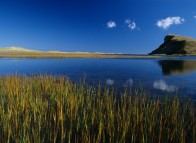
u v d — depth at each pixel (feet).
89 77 99.81
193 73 119.24
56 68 144.25
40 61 229.04
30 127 35.32
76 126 36.17
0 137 32.63
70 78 94.32
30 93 48.21
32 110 39.93
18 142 29.71
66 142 32.24
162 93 64.69
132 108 40.81
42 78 70.95
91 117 37.45
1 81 68.03
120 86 75.92
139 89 70.64
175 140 31.53
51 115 37.52
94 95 53.83
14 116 36.52
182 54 590.55
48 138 32.78
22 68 142.61
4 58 291.38
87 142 28.81
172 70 136.46
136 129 34.19
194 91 68.80
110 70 133.49
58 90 52.21
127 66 168.25
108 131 33.55
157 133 33.71
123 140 30.32
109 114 36.52
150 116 36.19
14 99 43.96
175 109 40.06
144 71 128.77
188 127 35.53
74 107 41.34
